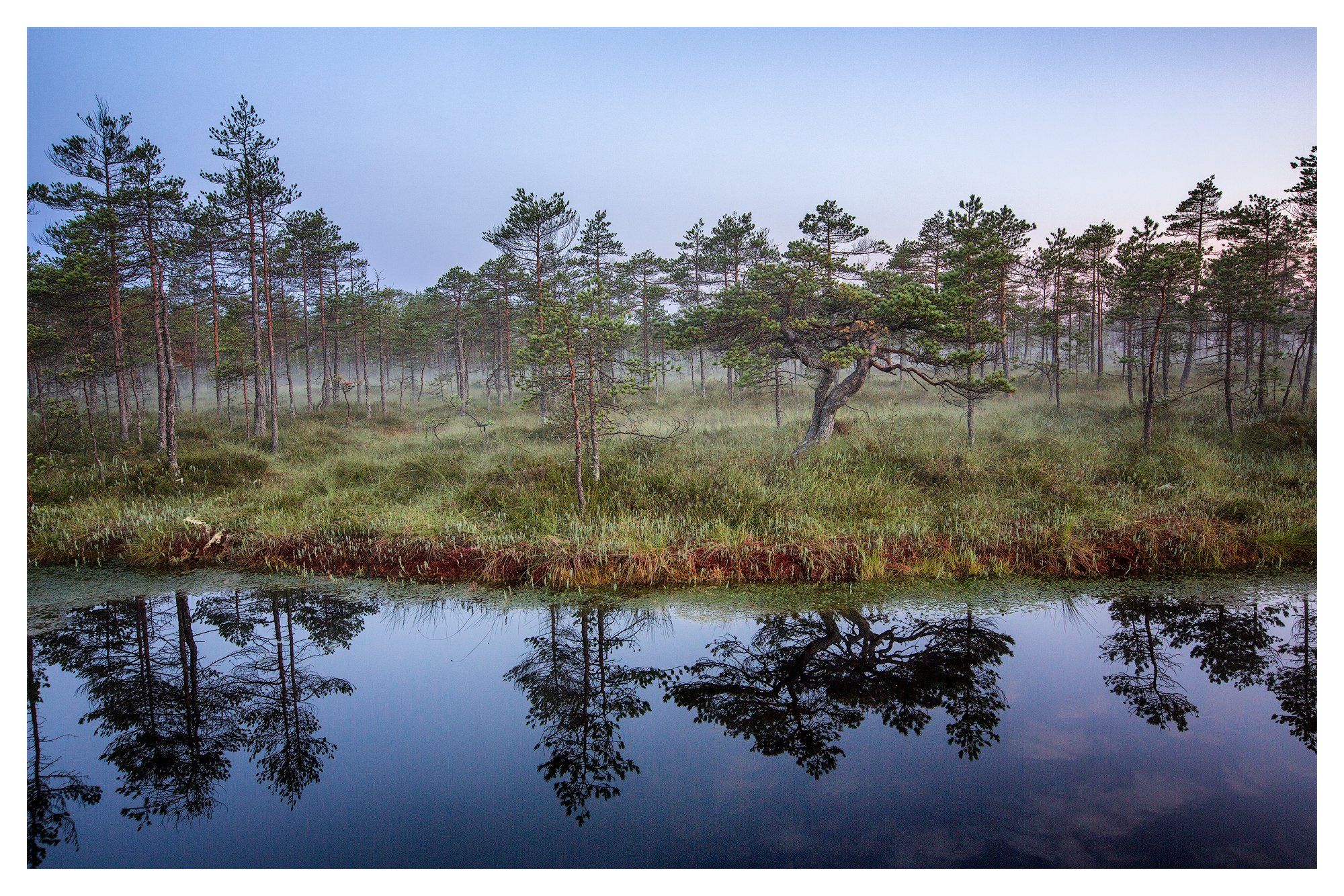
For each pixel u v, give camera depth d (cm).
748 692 580
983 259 1655
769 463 1244
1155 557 860
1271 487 1080
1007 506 1002
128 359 2330
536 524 968
